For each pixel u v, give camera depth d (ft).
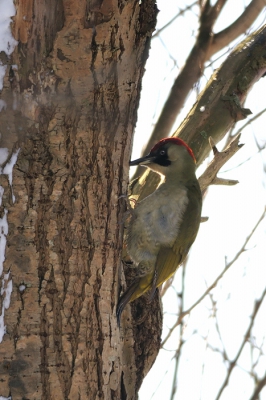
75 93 24.75
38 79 24.02
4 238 24.11
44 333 24.44
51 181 24.61
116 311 27.76
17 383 24.11
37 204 24.38
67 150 24.89
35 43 23.81
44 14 23.70
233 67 39.37
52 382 24.53
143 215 36.11
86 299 25.58
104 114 25.79
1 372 24.07
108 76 25.53
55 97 24.38
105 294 26.61
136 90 27.73
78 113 24.95
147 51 27.81
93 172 25.84
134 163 37.70
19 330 24.14
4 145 23.97
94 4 24.40
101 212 26.35
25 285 24.21
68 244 25.02
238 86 39.01
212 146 37.09
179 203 36.52
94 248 25.96
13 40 23.61
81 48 24.49
